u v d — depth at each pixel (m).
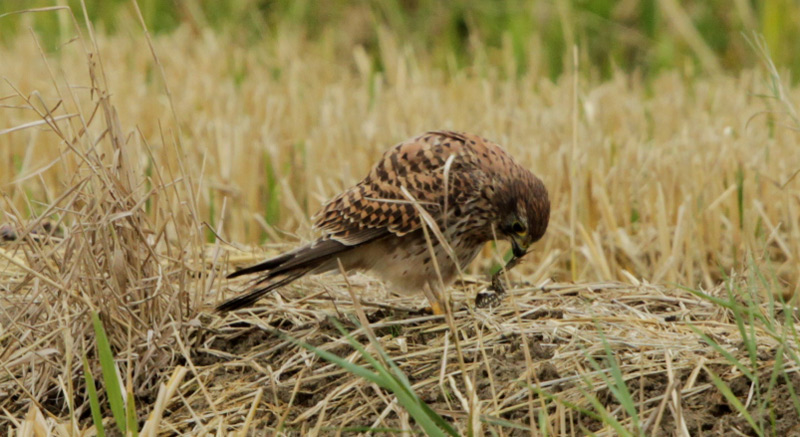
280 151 16.27
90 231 9.30
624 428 7.75
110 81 20.20
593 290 11.03
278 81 23.02
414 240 10.21
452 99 20.05
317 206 15.13
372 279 11.74
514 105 19.36
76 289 9.23
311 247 9.94
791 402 7.93
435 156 10.27
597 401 7.68
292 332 10.07
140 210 9.49
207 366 9.52
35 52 23.34
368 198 10.12
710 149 15.69
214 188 14.87
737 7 27.22
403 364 9.19
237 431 8.35
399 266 10.33
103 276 9.20
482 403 8.26
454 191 10.07
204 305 10.41
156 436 8.38
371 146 16.20
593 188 14.62
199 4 28.91
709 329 9.53
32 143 15.85
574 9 27.64
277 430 8.01
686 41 27.36
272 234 14.08
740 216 14.30
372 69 25.23
